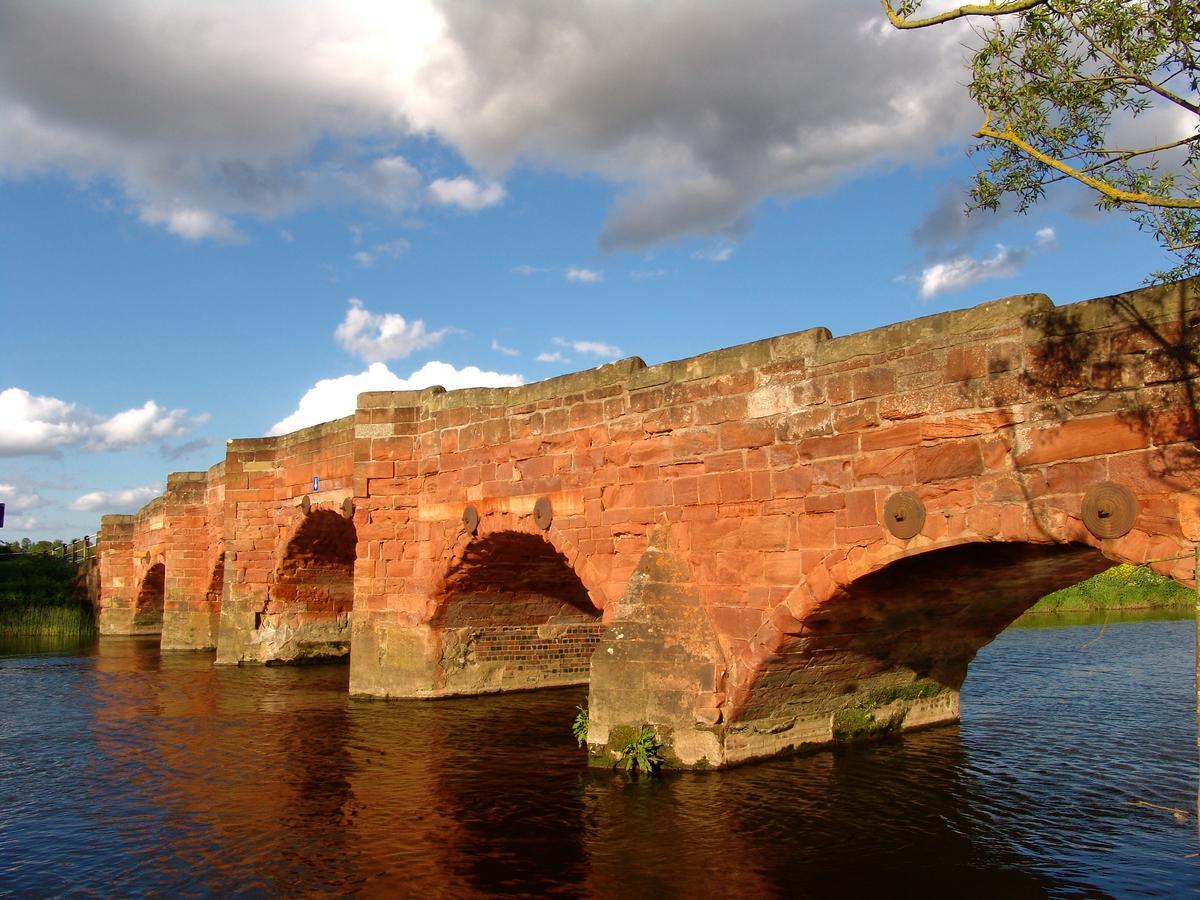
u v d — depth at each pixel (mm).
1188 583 8859
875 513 11578
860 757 14711
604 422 15664
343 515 24328
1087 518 9633
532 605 21719
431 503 20297
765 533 12906
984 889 9688
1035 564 11992
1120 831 11375
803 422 12500
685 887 9805
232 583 29078
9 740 18359
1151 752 15172
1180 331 9094
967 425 10734
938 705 17453
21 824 12516
